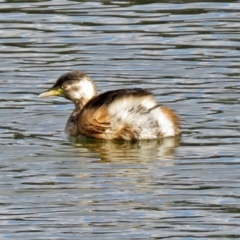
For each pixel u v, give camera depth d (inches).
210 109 662.5
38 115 666.8
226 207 507.8
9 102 687.1
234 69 739.4
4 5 906.1
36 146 608.7
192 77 725.3
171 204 513.0
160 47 793.6
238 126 632.4
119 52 783.7
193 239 472.1
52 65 758.5
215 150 594.2
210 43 800.9
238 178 547.8
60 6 901.8
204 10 885.8
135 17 868.0
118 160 582.9
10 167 569.9
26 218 498.0
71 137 628.4
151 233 479.5
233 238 472.4
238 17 863.1
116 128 620.1
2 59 773.3
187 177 550.3
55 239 474.0
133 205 512.4
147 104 619.8
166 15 872.9
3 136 624.7
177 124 625.3
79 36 823.1
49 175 556.4
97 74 738.8
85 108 633.0
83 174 557.6
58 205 514.3
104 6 901.2
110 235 478.0
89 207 510.6
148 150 601.9
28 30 840.9
